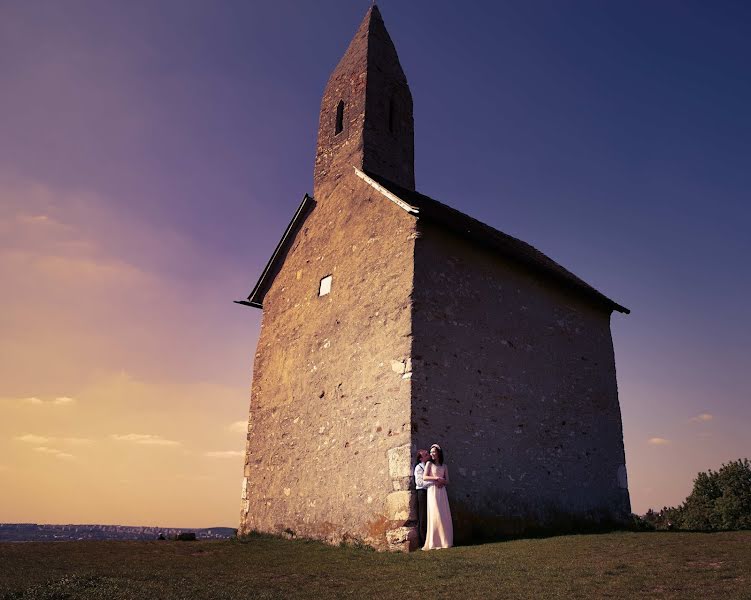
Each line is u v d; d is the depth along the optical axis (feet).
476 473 34.32
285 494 40.78
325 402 39.70
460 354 36.24
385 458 33.09
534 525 36.35
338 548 32.55
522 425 38.34
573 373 43.88
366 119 49.24
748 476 111.14
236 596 19.94
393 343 35.09
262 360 48.57
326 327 42.09
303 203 49.67
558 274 44.01
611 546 26.89
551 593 18.51
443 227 37.70
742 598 16.84
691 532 33.09
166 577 23.50
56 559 28.27
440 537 29.55
